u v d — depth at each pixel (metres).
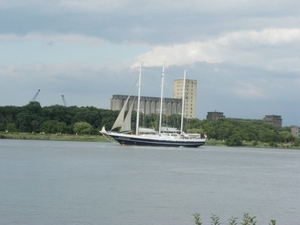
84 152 191.88
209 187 97.81
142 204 75.44
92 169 124.12
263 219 69.44
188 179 109.75
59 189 86.69
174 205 75.94
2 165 127.38
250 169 147.62
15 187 87.50
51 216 65.19
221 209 74.94
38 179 99.62
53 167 126.25
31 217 64.38
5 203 72.25
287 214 73.12
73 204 73.19
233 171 137.00
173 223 64.56
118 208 71.81
